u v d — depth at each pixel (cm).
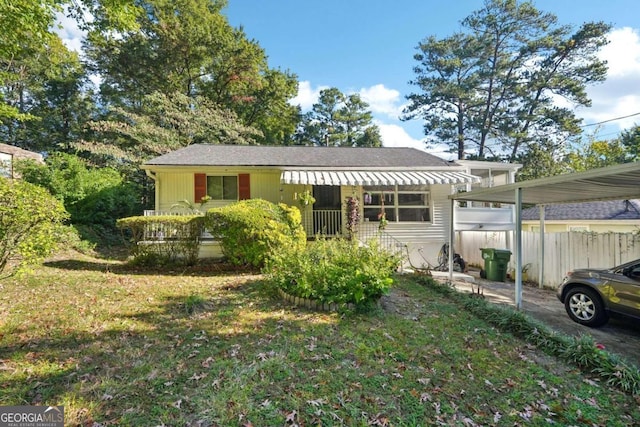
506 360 569
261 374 485
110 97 3462
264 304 827
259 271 1273
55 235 764
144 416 385
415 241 1748
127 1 1155
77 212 1966
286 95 4028
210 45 3319
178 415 389
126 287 966
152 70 3253
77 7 1150
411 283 1162
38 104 3638
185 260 1359
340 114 5494
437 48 4388
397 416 405
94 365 496
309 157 1903
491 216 1831
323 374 493
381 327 693
